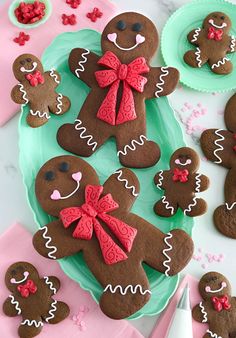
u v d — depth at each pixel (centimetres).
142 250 37
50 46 43
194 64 43
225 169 42
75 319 38
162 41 44
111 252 36
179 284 39
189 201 39
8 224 40
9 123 42
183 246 37
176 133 41
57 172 39
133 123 41
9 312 38
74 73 42
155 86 41
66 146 41
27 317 37
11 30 44
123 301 36
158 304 37
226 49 44
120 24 42
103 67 42
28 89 40
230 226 40
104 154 41
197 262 39
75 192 38
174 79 41
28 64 41
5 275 38
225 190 41
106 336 37
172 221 40
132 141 40
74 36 43
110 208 37
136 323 38
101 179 40
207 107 43
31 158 40
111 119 40
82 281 38
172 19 45
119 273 37
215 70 43
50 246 37
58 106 41
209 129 42
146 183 41
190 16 45
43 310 38
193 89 44
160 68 42
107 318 38
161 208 39
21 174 41
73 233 37
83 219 37
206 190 41
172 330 36
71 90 43
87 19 45
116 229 37
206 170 42
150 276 38
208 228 40
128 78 41
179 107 43
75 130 41
